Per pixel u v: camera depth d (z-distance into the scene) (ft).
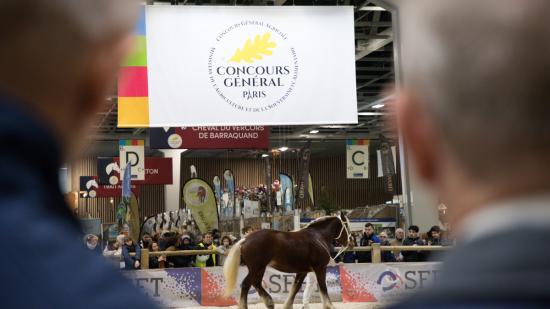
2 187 1.86
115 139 111.65
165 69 35.76
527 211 1.85
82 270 1.78
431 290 1.80
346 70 36.83
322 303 40.40
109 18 2.13
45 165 1.98
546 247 1.72
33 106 2.02
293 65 36.58
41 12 2.03
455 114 1.99
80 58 2.09
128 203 67.82
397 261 43.01
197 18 36.19
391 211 69.05
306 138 125.18
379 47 71.82
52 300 1.71
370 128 120.78
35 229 1.82
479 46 1.95
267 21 36.63
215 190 77.87
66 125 2.09
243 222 71.10
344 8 36.96
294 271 36.32
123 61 2.17
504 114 1.93
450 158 2.06
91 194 94.12
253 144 51.98
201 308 39.17
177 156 112.78
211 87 36.09
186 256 42.70
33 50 2.02
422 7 2.08
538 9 1.90
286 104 36.45
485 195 1.94
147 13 35.88
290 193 71.00
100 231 45.47
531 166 1.90
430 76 2.05
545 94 1.90
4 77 2.00
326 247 36.91
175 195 111.34
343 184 143.43
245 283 35.32
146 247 49.24
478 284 1.71
